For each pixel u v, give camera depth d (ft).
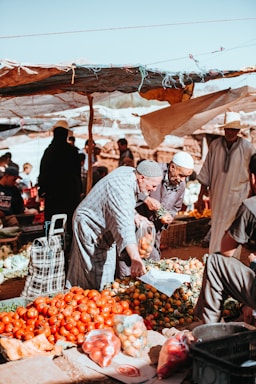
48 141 59.82
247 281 11.85
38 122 43.45
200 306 12.71
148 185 14.73
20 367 10.89
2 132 42.39
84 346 11.62
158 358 11.57
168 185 17.99
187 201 40.01
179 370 10.94
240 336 10.65
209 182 23.16
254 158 11.42
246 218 11.27
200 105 26.12
